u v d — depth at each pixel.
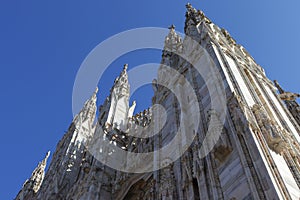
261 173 12.59
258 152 13.30
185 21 35.72
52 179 42.12
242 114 15.41
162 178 19.22
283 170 13.44
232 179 13.73
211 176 14.93
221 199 13.72
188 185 16.69
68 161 42.41
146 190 24.44
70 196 32.59
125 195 26.02
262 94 23.11
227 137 15.58
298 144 18.22
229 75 20.22
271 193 11.65
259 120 15.90
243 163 13.53
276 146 14.60
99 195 26.94
